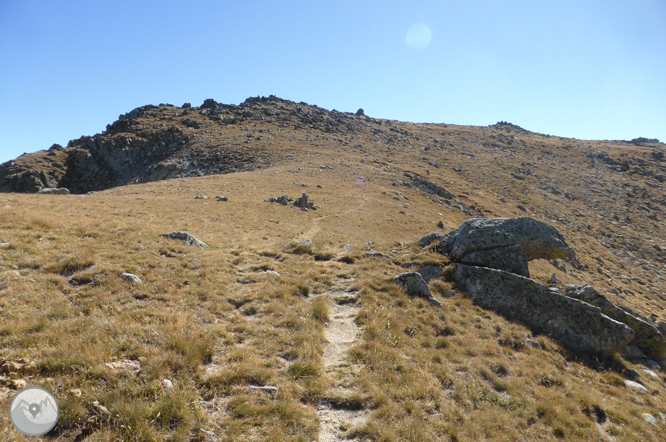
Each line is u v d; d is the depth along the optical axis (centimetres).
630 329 1285
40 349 662
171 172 8869
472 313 1341
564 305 1383
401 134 15162
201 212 3244
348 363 877
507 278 1498
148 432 515
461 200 7838
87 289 980
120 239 1456
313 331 991
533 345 1221
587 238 7625
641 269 6619
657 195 10775
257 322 1018
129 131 12900
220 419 597
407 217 5091
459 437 677
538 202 9331
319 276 1533
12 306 812
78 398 543
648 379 1234
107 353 679
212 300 1098
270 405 644
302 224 3450
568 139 18750
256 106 16162
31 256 1108
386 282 1487
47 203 2553
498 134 17612
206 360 771
